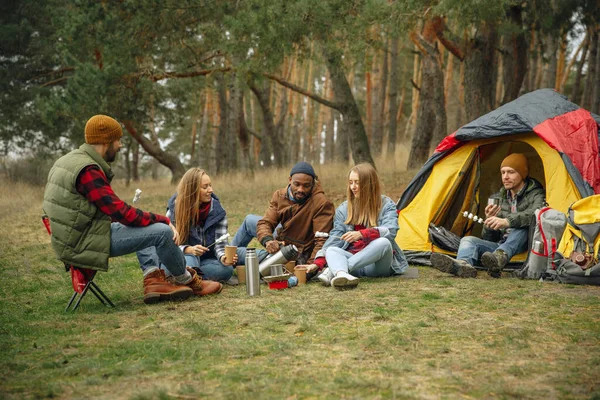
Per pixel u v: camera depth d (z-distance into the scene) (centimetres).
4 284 593
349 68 1273
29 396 276
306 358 323
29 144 2330
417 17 1077
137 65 1557
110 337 381
